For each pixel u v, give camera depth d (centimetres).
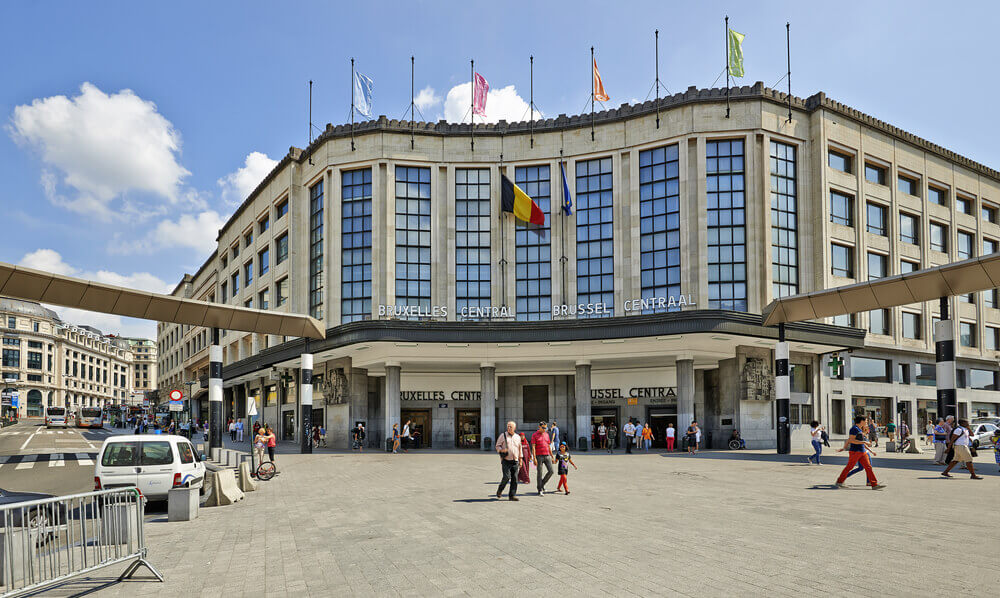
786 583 752
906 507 1334
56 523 788
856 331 3694
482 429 3769
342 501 1595
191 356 8331
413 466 2617
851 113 4119
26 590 733
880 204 4338
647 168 3909
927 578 764
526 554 936
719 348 3631
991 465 2406
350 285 4100
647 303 3775
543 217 4038
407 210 4119
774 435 3706
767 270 3653
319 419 4528
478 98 4225
